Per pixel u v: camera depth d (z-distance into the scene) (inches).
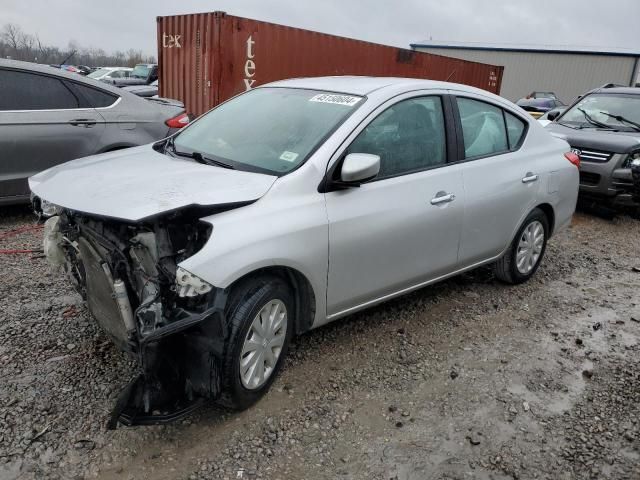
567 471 110.1
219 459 107.3
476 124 171.0
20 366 129.8
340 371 138.5
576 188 209.0
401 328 162.2
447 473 107.9
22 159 221.8
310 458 109.4
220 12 362.3
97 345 140.1
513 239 187.5
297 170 125.7
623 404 132.5
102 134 239.1
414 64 546.6
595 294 200.1
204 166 132.5
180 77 403.2
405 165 147.6
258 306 114.9
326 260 127.1
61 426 112.0
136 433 112.2
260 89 170.4
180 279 102.9
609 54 1669.5
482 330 165.3
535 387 137.8
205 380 107.6
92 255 113.6
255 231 113.0
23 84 222.8
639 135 309.3
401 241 143.6
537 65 1759.4
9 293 165.0
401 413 124.6
